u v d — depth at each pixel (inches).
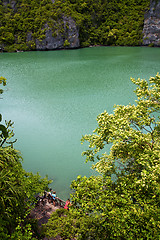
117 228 339.0
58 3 3833.7
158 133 463.2
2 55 3400.6
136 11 4094.5
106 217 362.9
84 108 1354.6
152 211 331.6
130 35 4077.3
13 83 1926.7
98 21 4229.8
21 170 487.5
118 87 1731.1
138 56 2989.7
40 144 1001.5
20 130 1120.2
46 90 1727.4
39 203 635.5
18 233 374.9
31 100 1525.6
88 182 394.3
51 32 3742.6
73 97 1551.4
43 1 3858.3
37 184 539.8
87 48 3973.9
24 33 3806.6
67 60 2874.0
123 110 465.1
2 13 3804.1
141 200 358.9
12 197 391.2
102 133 454.6
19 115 1295.5
